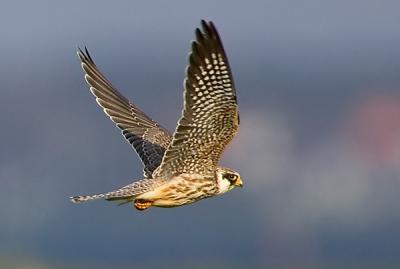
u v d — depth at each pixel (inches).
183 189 491.2
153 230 3289.9
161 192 489.1
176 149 479.8
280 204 3927.2
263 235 3538.4
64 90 5762.8
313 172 4522.6
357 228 3826.3
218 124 470.6
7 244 3270.2
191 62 446.0
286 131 5142.7
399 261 3314.5
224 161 4377.5
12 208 3816.4
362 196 4315.9
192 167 489.7
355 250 3558.1
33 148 4658.0
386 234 3764.8
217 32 443.8
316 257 3437.5
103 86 544.7
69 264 3036.4
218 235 3415.4
